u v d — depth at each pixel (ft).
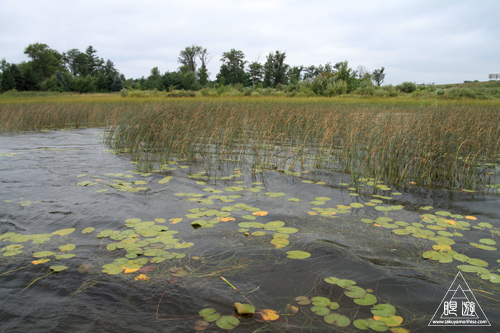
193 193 12.17
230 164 17.08
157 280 6.47
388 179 14.43
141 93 86.02
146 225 9.15
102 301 5.82
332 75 94.32
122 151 20.48
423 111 32.07
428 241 8.29
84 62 291.17
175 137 20.63
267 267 6.97
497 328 5.19
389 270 6.90
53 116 38.37
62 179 13.84
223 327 5.12
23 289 6.18
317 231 8.88
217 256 7.44
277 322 5.26
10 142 24.16
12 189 12.35
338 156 18.29
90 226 9.16
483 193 12.41
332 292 6.10
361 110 33.60
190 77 132.26
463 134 17.35
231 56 187.11
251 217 9.78
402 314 5.51
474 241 8.33
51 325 5.23
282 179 14.35
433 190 12.82
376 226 9.23
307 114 29.27
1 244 7.98
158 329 5.12
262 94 86.74
